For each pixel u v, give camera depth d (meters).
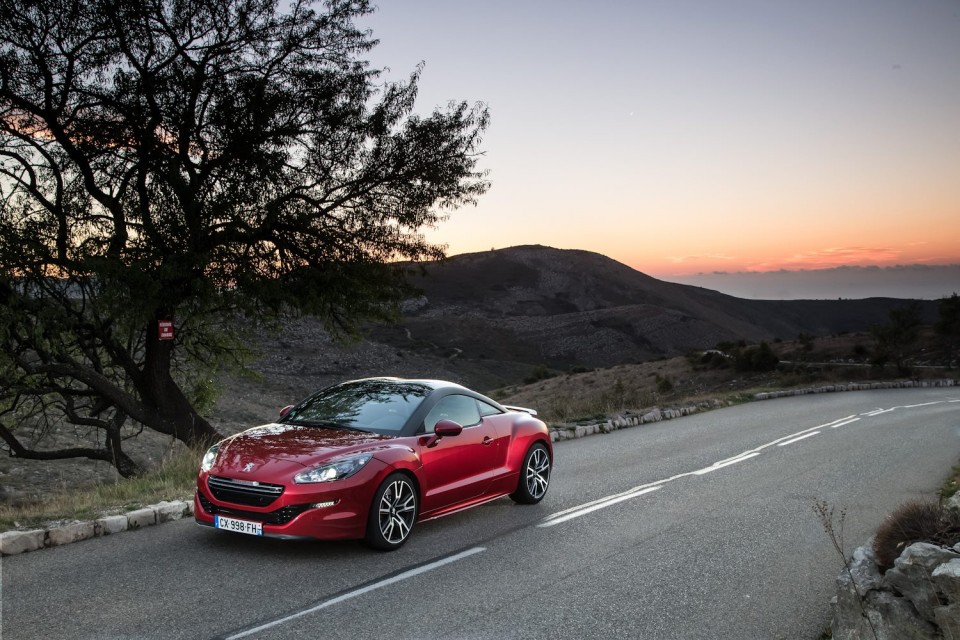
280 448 6.88
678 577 6.38
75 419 20.73
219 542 6.95
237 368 22.75
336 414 7.86
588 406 22.06
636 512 8.93
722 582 6.28
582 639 4.93
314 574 6.10
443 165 17.41
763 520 8.62
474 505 8.24
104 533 7.14
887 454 14.23
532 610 5.45
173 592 5.53
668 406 23.77
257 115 16.28
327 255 17.91
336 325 19.59
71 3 15.34
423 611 5.33
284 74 17.16
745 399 29.67
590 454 13.84
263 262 17.61
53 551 6.55
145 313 15.33
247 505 6.45
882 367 49.75
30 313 16.31
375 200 17.73
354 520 6.55
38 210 16.58
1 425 20.89
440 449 7.64
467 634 4.92
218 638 4.68
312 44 17.52
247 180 16.45
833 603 4.74
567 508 9.09
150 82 16.08
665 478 11.32
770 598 5.90
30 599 5.29
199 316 17.02
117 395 17.97
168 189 16.12
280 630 4.85
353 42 17.61
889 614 4.20
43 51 15.56
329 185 17.56
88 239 15.97
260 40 16.84
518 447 8.91
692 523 8.42
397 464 6.96
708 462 13.00
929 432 18.00
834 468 12.52
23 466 29.94
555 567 6.57
